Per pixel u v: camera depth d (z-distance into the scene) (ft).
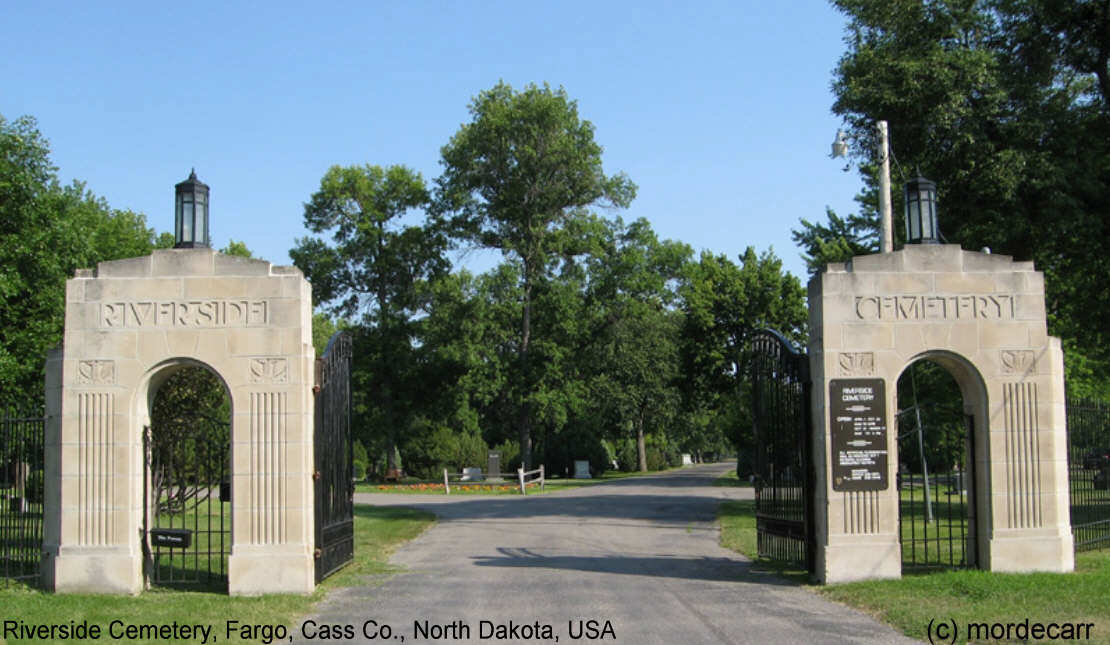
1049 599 34.78
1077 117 69.97
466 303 152.15
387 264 174.70
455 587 41.75
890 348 41.34
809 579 42.11
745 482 137.18
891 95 68.69
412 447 171.01
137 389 40.70
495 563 49.90
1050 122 67.92
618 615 34.81
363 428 178.60
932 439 82.38
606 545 57.98
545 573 45.91
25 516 44.70
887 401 41.11
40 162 73.36
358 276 176.45
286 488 40.34
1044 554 41.29
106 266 41.22
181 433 50.31
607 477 177.58
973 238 69.92
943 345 41.55
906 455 88.17
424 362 173.17
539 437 201.98
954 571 41.75
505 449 184.03
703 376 164.66
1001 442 41.55
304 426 40.78
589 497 104.06
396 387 173.68
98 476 40.34
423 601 38.29
